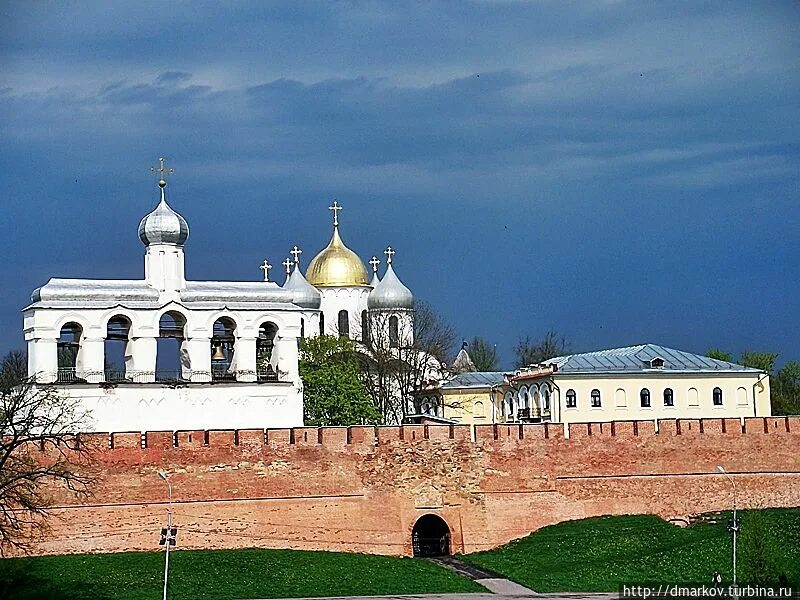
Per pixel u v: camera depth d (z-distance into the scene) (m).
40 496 84.06
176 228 113.19
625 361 129.50
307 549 88.62
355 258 160.25
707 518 92.50
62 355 118.31
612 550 85.69
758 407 129.12
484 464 91.69
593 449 92.88
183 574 80.75
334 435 90.00
